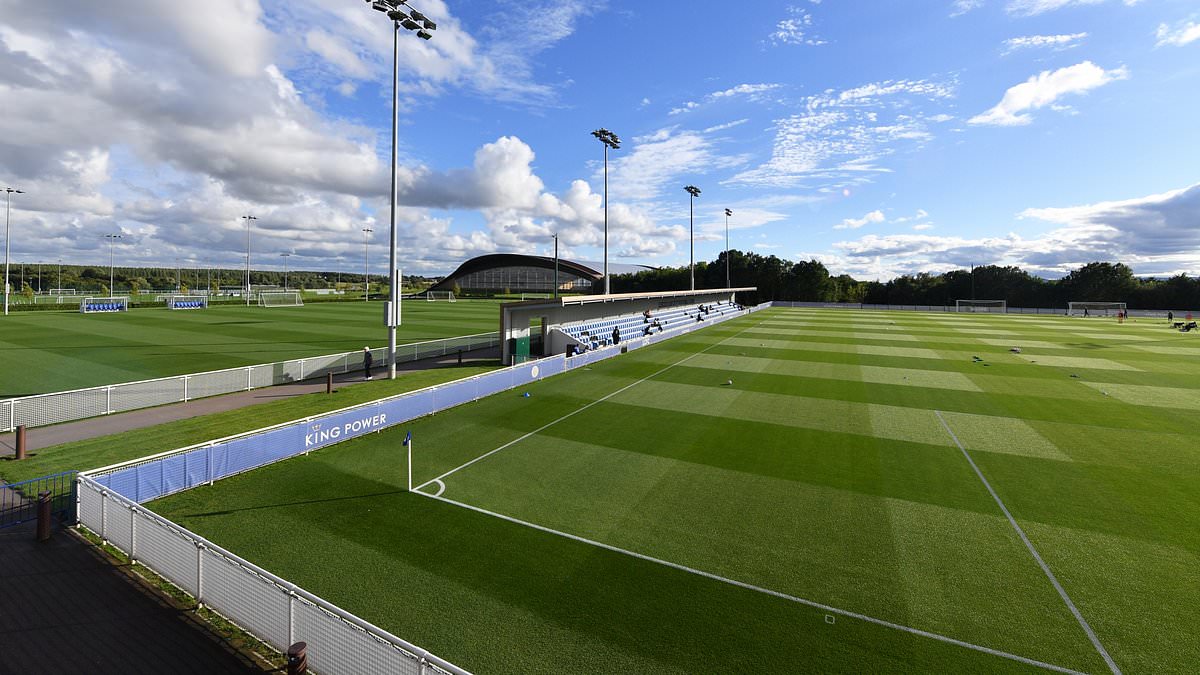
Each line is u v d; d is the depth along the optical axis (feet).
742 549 33.32
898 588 29.19
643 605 27.43
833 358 112.06
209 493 40.81
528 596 28.02
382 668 19.84
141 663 23.21
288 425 48.52
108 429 55.52
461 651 23.76
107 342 120.98
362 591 28.27
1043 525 36.78
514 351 103.65
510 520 37.01
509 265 553.23
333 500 39.91
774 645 24.44
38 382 78.28
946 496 41.75
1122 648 24.39
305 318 196.34
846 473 46.62
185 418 60.29
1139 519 37.68
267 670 23.00
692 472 46.57
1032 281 351.25
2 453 47.91
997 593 28.76
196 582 27.43
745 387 82.38
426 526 35.94
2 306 219.20
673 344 133.80
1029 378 90.63
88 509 34.53
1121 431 59.41
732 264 405.80
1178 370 98.12
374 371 92.73
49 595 27.76
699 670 22.75
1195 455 51.29
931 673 22.79
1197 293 290.97
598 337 126.00
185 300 240.94
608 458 50.01
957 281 372.99
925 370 98.12
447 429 58.70
